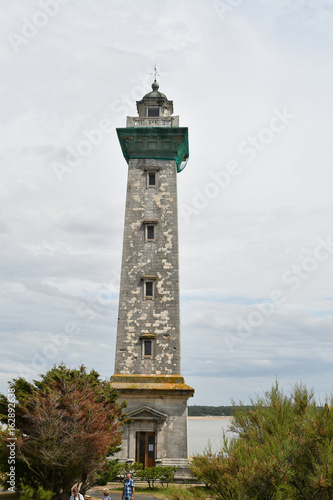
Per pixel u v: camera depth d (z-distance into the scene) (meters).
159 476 34.88
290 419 20.25
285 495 17.20
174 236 46.19
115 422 32.62
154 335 42.53
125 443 38.97
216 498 19.55
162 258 45.34
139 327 43.06
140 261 45.31
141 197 47.72
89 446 26.22
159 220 46.78
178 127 48.53
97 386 31.25
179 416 39.59
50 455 25.39
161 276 44.72
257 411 21.22
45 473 26.14
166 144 49.34
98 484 34.53
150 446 39.16
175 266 45.06
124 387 40.09
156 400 40.12
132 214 47.16
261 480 17.41
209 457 19.92
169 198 47.62
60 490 26.66
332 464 16.78
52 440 25.73
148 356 42.09
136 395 40.22
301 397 21.48
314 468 17.50
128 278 44.78
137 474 35.12
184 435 38.97
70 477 26.11
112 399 33.69
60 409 27.23
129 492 24.95
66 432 26.22
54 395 26.92
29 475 26.59
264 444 19.23
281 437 18.89
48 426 25.97
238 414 21.92
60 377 29.14
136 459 38.78
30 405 26.52
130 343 42.56
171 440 38.88
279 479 17.30
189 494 19.95
